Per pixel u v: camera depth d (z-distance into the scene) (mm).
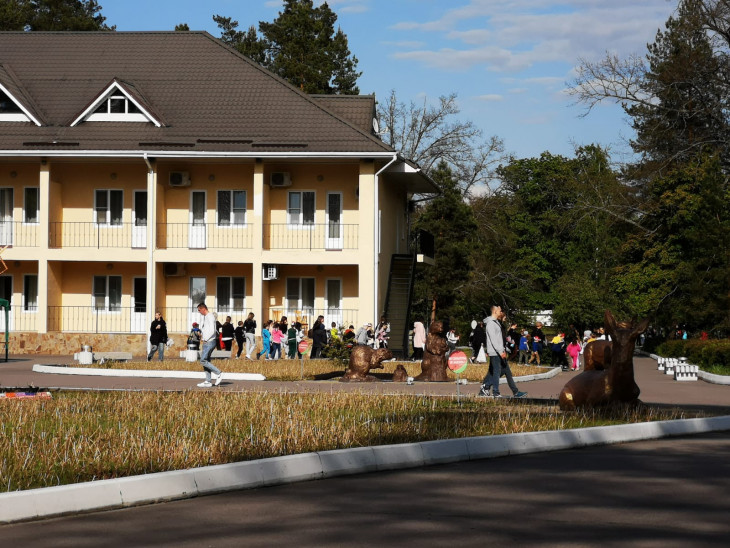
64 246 44500
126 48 49000
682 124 61781
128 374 30578
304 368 33312
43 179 43719
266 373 30969
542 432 14359
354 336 37625
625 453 13977
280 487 11117
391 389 25391
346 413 17781
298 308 45938
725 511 9617
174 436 13500
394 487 11086
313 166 45125
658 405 21719
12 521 9219
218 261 43562
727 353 37281
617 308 64250
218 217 45375
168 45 49062
